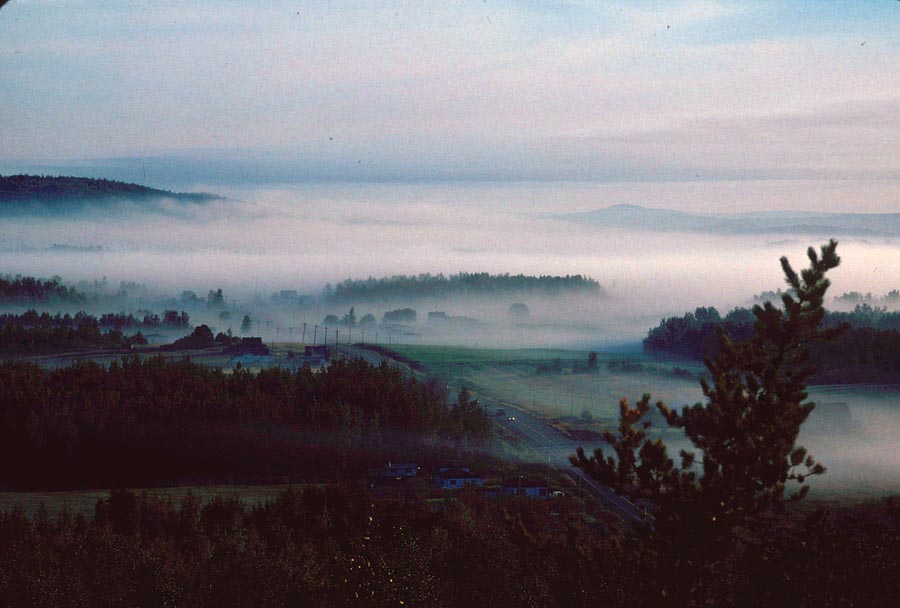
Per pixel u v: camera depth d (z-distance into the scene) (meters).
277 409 121.31
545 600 28.48
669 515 20.72
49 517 80.19
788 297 20.78
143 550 59.53
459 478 107.75
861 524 23.28
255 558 51.47
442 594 42.62
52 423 111.50
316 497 71.50
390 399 129.75
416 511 70.62
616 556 22.05
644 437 21.64
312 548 59.75
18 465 109.50
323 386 134.88
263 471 115.12
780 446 20.34
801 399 20.69
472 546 48.69
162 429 116.38
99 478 110.38
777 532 21.77
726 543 20.53
